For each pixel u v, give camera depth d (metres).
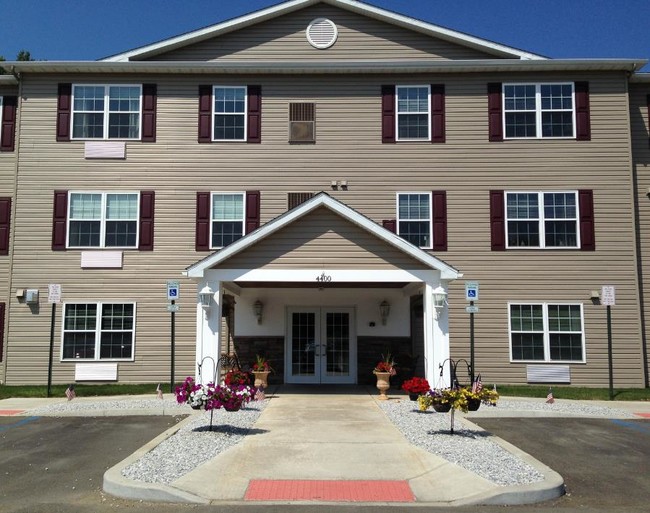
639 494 6.88
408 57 17.50
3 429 10.29
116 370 16.19
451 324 16.23
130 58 17.34
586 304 16.28
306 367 16.55
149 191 16.70
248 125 16.89
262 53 17.53
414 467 7.66
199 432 9.35
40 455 8.49
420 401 9.47
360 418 10.84
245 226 16.56
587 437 9.83
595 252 16.39
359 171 16.73
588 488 7.11
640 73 17.02
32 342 16.27
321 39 17.56
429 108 16.91
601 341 16.12
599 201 16.56
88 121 16.95
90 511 6.20
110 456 8.41
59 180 16.75
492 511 6.28
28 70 16.89
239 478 7.20
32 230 16.59
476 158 16.72
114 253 16.50
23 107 16.94
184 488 6.73
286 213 12.93
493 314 16.27
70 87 17.02
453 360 16.06
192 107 17.00
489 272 16.36
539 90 16.91
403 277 12.97
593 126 16.77
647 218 16.81
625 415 11.88
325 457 8.05
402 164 16.75
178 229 16.61
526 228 16.53
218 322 12.92
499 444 8.72
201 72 17.00
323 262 13.03
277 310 16.67
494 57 17.42
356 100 17.00
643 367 16.03
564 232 16.48
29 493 6.81
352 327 16.69
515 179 16.66
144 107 16.94
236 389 9.51
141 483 6.76
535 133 16.77
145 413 11.60
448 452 8.19
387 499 6.62
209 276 13.03
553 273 16.36
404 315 16.61
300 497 6.64
